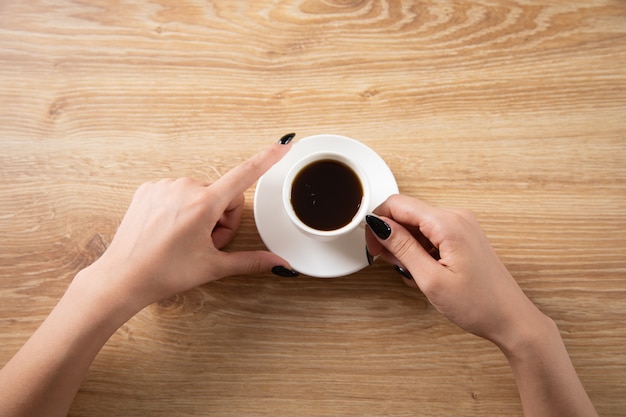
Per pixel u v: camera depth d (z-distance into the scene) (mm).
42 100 511
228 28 518
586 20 519
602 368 480
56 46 517
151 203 445
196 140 506
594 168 502
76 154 504
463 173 502
